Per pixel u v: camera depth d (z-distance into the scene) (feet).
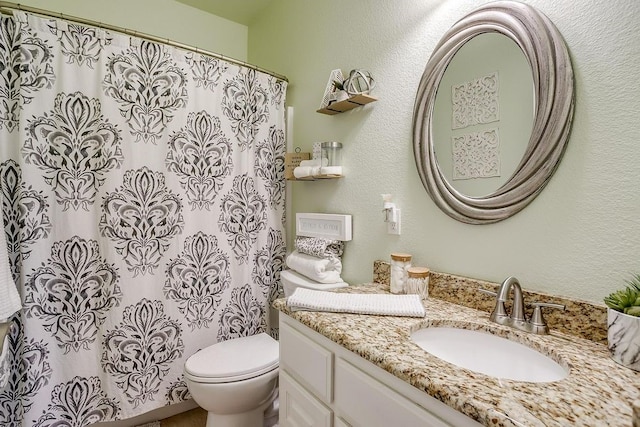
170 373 4.99
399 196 4.17
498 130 3.11
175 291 5.03
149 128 4.82
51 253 4.25
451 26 3.56
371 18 4.60
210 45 7.62
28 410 4.06
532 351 2.51
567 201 2.66
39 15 4.17
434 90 3.69
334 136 5.30
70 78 4.34
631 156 2.32
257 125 5.91
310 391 3.06
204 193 5.31
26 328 4.09
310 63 5.91
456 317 3.02
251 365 4.33
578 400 1.69
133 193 4.69
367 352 2.33
